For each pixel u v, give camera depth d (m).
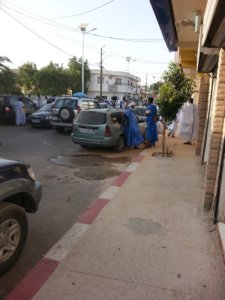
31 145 12.10
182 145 12.56
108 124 10.78
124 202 5.60
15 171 3.61
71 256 3.80
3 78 25.27
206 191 5.21
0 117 19.38
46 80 53.66
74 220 5.02
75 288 3.22
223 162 4.64
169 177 7.29
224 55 4.73
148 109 11.94
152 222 4.76
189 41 10.69
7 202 3.63
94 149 11.67
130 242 4.14
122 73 75.31
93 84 72.06
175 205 5.47
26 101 20.95
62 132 16.27
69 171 8.21
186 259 3.75
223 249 3.91
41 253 3.99
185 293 3.16
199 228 4.57
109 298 3.08
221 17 3.19
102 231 4.45
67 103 16.41
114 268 3.56
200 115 9.66
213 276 3.44
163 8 6.75
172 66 9.83
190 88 9.77
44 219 5.04
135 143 11.80
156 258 3.77
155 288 3.23
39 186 4.16
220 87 4.84
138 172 7.74
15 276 3.52
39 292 3.16
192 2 6.51
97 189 6.66
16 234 3.65
